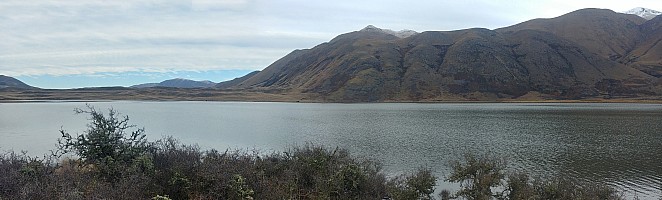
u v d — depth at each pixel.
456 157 37.66
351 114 100.38
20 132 54.12
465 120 80.69
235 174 15.00
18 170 14.23
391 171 30.44
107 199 12.39
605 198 17.77
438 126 68.00
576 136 54.38
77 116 86.00
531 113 101.19
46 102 177.50
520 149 43.41
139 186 13.73
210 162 15.75
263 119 84.06
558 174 31.08
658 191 26.47
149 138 48.16
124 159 16.14
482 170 18.06
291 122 76.25
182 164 15.16
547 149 43.44
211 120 81.38
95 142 16.27
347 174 16.67
